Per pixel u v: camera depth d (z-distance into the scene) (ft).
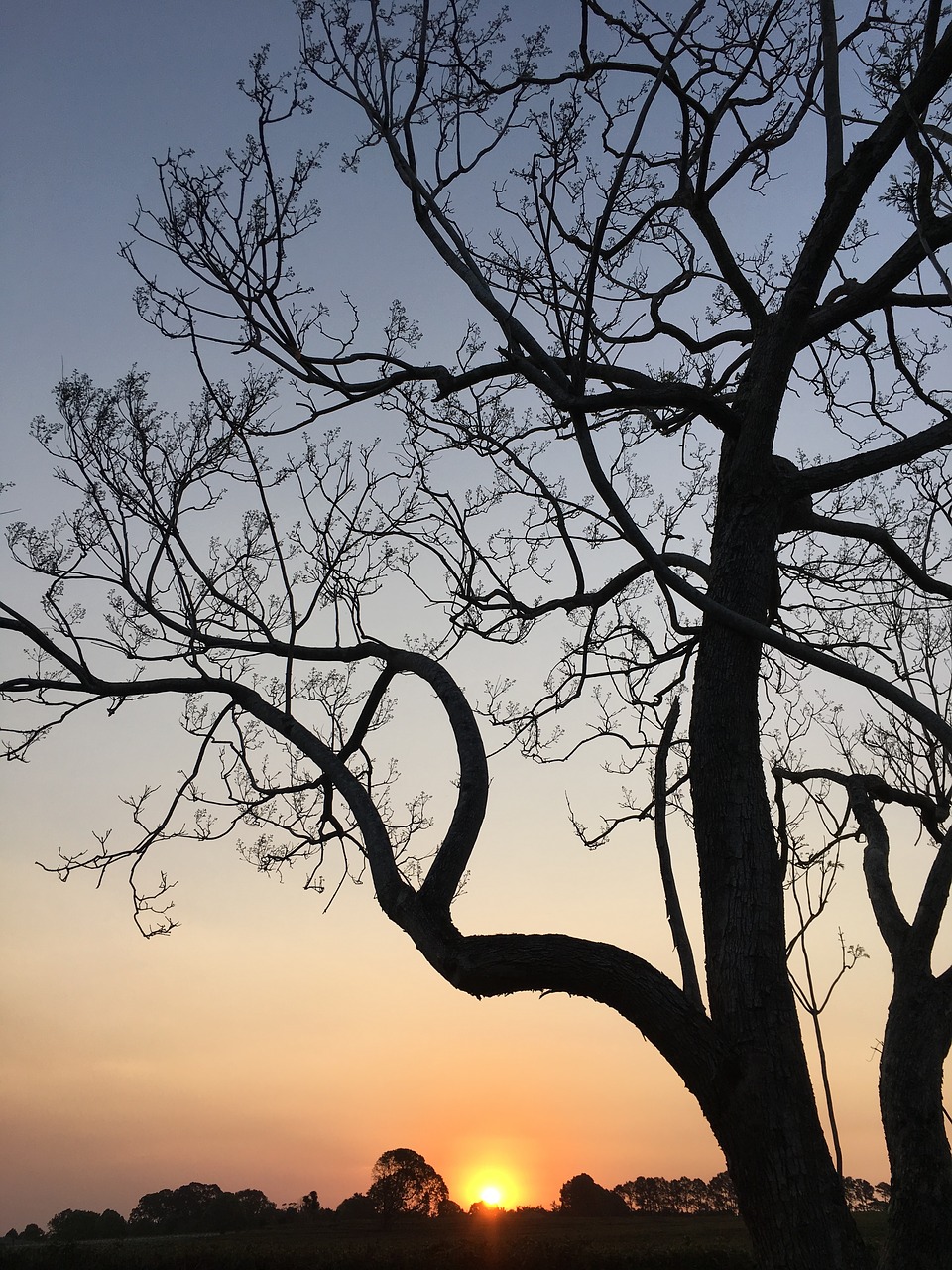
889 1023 16.97
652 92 17.10
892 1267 15.26
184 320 19.86
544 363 18.30
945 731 15.10
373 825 17.85
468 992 15.69
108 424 21.95
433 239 19.25
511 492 25.66
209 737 23.15
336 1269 67.31
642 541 17.10
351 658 21.94
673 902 21.42
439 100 19.81
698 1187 124.98
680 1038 14.94
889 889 18.31
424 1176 136.26
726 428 19.77
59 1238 83.25
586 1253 64.75
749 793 16.89
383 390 20.80
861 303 19.90
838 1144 14.98
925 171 18.30
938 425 19.75
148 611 22.26
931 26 17.03
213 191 19.38
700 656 18.38
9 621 21.45
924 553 22.33
